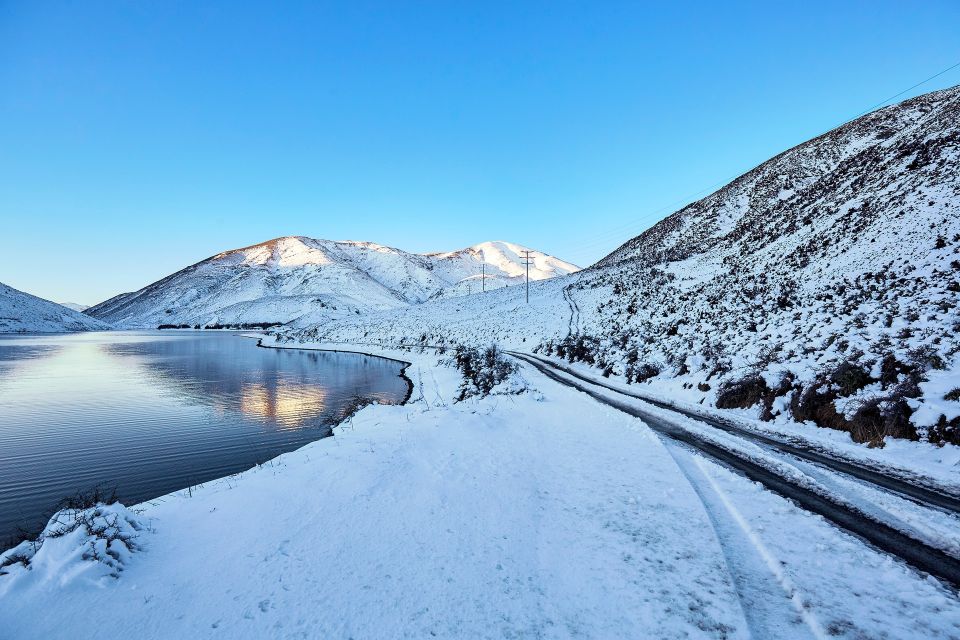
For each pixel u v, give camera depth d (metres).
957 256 15.27
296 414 21.34
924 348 10.47
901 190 27.16
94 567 4.64
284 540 5.49
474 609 4.05
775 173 69.81
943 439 8.42
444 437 10.48
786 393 12.57
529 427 11.98
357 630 3.79
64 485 12.33
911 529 5.53
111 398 26.23
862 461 8.34
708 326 23.86
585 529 5.69
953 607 3.91
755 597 4.14
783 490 6.93
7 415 21.75
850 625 3.66
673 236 73.38
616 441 10.26
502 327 54.53
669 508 6.27
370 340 70.12
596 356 28.22
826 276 21.88
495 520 6.01
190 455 14.94
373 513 6.25
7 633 3.76
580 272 84.62
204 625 3.89
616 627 3.75
